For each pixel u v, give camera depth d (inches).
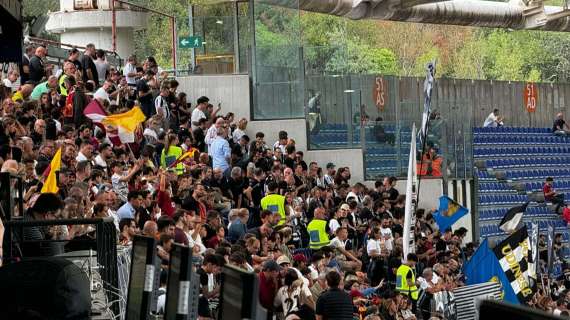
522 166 2423.7
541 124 2842.0
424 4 2038.6
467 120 1999.3
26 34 1654.8
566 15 2349.9
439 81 2502.5
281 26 1621.6
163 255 655.1
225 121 1393.9
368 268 1215.6
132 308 366.0
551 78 4215.1
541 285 1648.6
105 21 1920.5
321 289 940.0
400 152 1759.4
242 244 911.0
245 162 1350.9
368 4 1930.4
